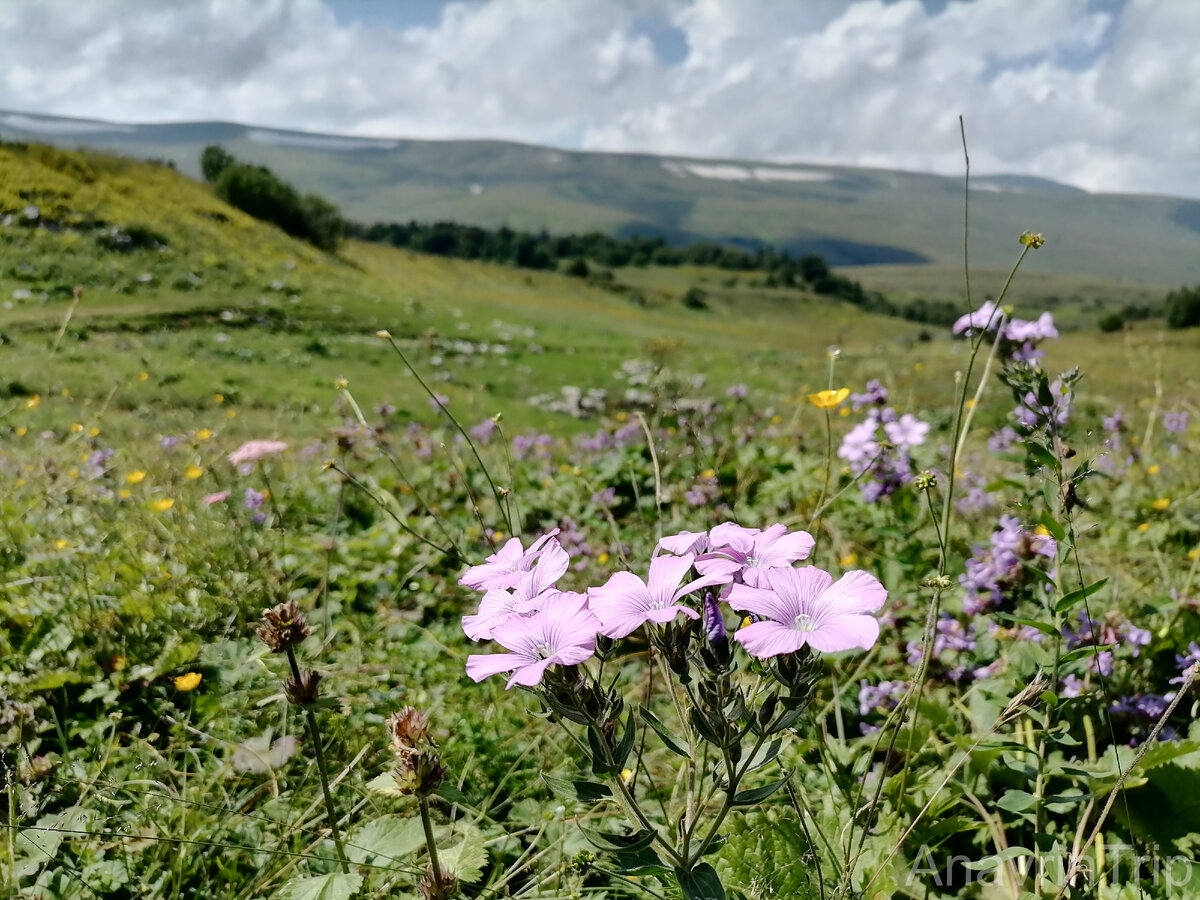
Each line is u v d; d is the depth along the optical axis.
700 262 195.38
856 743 2.77
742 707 1.53
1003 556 3.08
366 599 4.26
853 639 1.36
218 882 2.26
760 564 1.62
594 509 5.86
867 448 4.14
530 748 2.92
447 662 3.54
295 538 4.69
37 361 19.16
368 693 3.17
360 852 2.26
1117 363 23.02
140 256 38.16
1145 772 2.38
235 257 42.22
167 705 2.99
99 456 6.00
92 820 2.34
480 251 196.25
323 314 37.19
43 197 38.97
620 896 2.27
